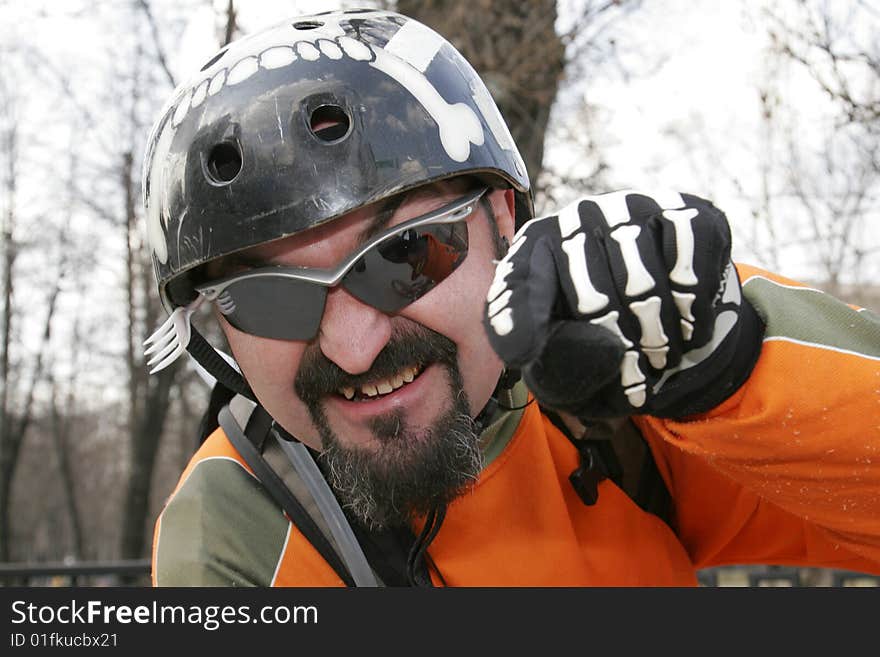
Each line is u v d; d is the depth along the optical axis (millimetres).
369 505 1063
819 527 1062
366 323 997
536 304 736
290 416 1092
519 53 3941
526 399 1260
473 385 1062
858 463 856
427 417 1034
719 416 880
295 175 1008
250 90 1058
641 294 735
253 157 1023
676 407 870
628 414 818
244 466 1304
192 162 1072
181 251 1089
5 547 19656
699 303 745
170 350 1300
